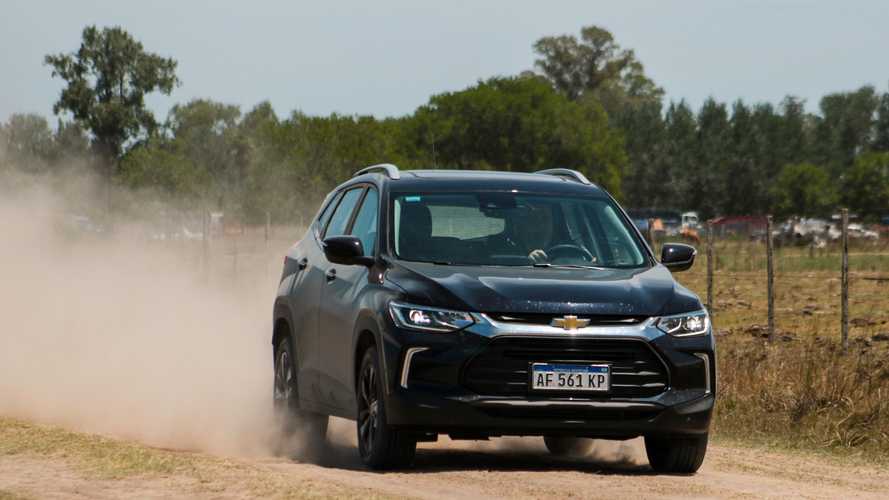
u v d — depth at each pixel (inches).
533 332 864.3
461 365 861.8
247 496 741.9
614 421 874.1
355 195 1079.0
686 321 893.2
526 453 1071.6
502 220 986.1
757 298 3137.3
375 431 900.6
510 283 888.3
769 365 1492.4
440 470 911.7
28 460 864.3
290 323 1108.5
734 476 958.4
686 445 923.4
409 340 870.4
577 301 876.0
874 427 1218.0
